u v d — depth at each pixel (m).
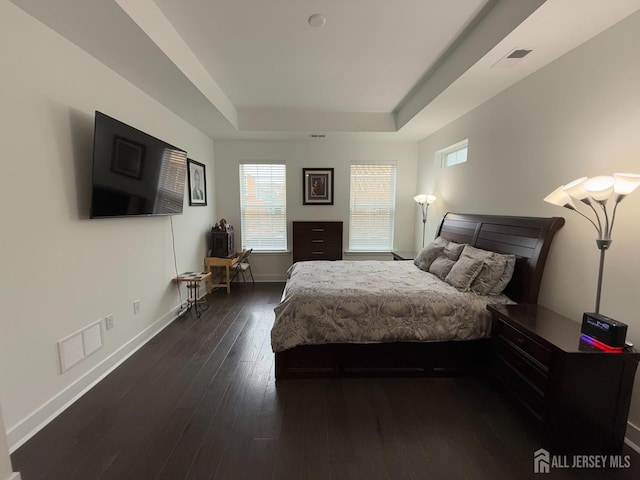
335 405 2.00
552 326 1.80
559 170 2.15
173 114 3.49
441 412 1.94
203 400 2.03
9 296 1.61
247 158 5.03
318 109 4.25
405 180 5.18
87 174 2.15
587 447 1.58
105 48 2.06
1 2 1.55
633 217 1.63
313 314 2.28
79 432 1.73
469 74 2.43
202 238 4.47
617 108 1.72
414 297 2.34
